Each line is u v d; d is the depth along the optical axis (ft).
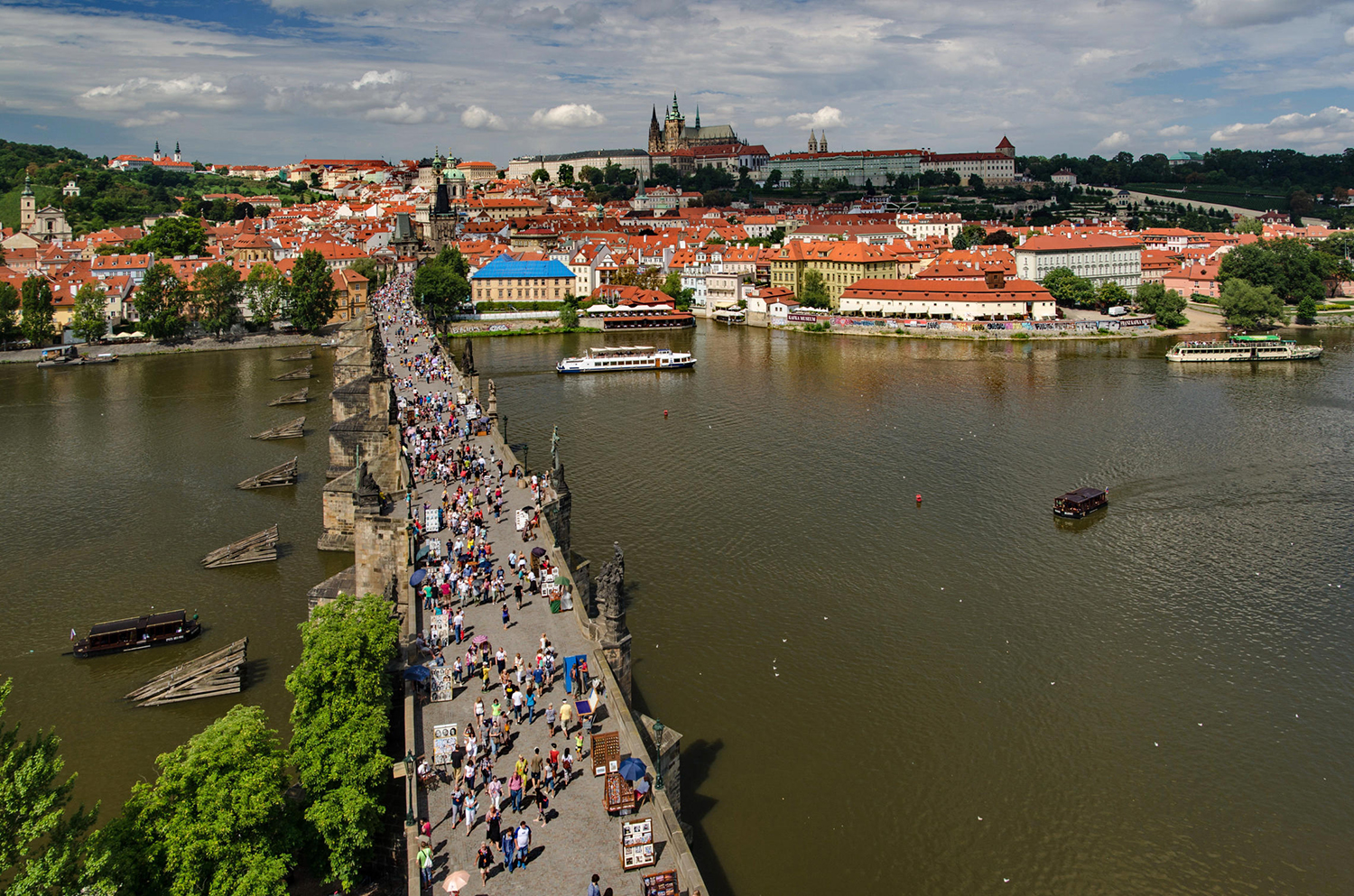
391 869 212.23
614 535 446.19
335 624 224.12
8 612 371.35
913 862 245.45
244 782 194.18
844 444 608.19
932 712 307.58
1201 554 433.48
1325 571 414.21
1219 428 651.66
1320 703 315.99
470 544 297.53
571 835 173.17
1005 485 526.57
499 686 222.69
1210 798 271.69
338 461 449.48
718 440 616.80
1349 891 239.91
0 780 163.63
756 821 257.75
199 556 425.69
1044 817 262.47
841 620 366.02
